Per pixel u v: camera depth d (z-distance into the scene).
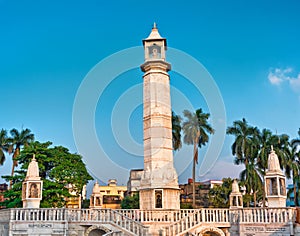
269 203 34.12
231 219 34.16
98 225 33.56
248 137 63.81
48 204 45.56
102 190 87.00
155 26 45.91
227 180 72.62
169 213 36.84
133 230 33.25
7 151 69.44
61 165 49.47
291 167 64.12
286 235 30.98
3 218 33.66
